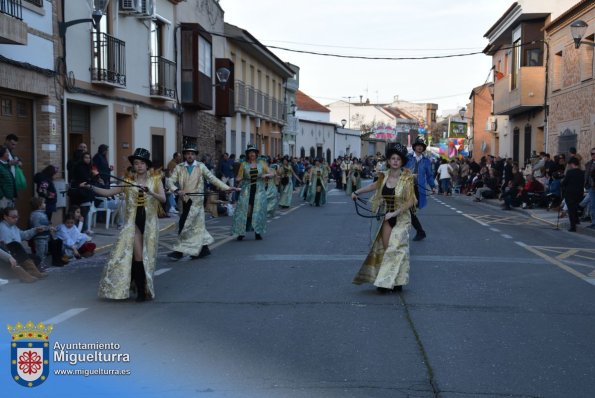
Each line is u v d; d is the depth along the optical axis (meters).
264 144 42.03
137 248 7.86
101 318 7.04
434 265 10.38
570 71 24.89
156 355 5.79
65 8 14.99
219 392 4.92
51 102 14.31
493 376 5.27
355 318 7.04
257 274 9.59
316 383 5.10
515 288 8.67
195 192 10.93
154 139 21.20
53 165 13.22
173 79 22.52
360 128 93.56
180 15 23.72
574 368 5.50
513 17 29.64
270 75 43.34
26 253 9.55
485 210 22.53
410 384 5.08
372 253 8.30
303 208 23.22
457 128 50.22
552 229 16.50
